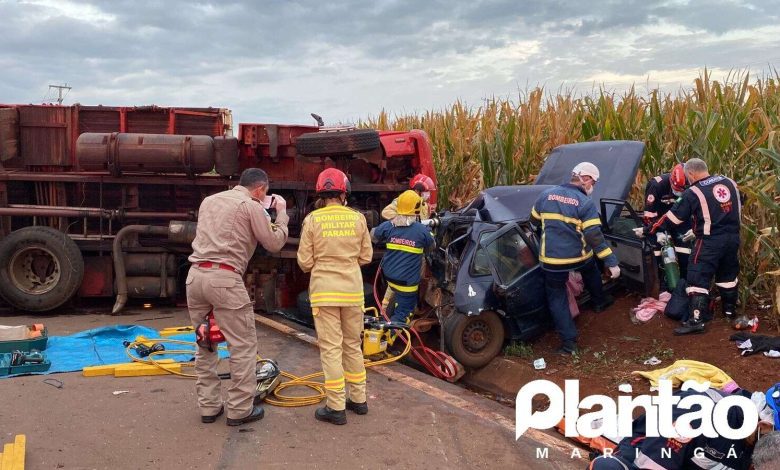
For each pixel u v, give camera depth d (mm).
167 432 5152
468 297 7336
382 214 8516
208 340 5219
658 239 8109
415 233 7508
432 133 14227
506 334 7746
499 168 11477
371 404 5941
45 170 9547
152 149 8805
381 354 7504
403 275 7473
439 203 12773
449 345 7426
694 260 7211
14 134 9352
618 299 8312
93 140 8789
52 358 6965
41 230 8922
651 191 8320
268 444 4992
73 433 5082
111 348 7340
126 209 9516
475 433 5320
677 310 7465
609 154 8883
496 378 7355
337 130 9016
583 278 8078
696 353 6832
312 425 5391
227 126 9875
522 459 4871
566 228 7176
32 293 8930
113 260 9453
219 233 5141
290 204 9336
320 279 5398
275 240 5348
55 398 5816
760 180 7957
